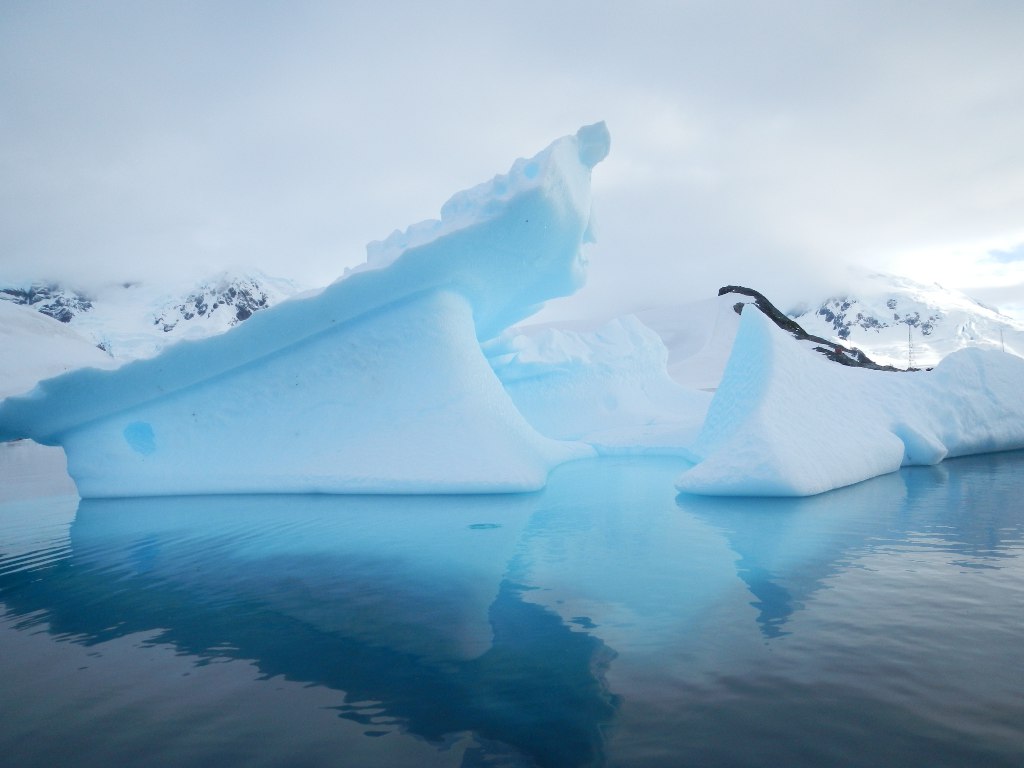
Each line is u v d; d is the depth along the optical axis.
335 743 1.71
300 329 7.14
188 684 2.15
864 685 1.89
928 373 8.10
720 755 1.55
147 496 7.34
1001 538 3.69
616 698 1.88
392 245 8.43
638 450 9.99
